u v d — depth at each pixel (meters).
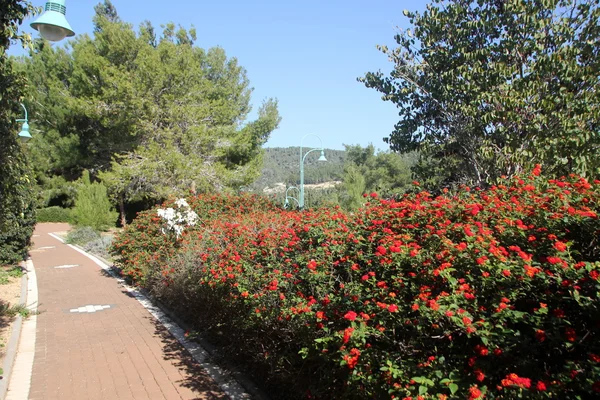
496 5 6.48
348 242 3.78
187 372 5.08
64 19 6.32
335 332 2.90
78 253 17.31
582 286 2.29
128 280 10.91
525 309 2.53
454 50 6.47
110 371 5.17
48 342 6.32
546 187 3.79
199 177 18.02
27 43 4.95
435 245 3.08
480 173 6.43
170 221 9.31
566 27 5.64
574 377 1.90
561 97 5.31
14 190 5.54
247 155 23.94
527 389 1.91
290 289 3.92
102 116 20.31
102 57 20.17
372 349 2.73
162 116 19.12
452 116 6.61
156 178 17.62
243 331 4.72
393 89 7.17
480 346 2.26
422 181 7.16
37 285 10.70
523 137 5.62
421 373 2.38
